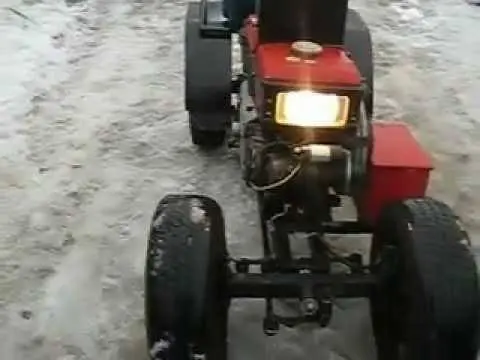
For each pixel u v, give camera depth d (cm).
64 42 323
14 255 198
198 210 137
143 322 176
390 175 173
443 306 124
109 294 185
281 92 149
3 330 174
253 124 161
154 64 306
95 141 251
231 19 225
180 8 360
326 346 169
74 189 226
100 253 200
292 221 164
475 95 290
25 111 268
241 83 211
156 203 221
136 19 348
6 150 245
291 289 141
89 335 173
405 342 133
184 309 125
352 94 148
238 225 211
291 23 169
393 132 193
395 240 139
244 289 141
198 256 129
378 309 146
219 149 246
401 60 314
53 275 192
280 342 169
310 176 152
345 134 151
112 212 216
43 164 239
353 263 157
